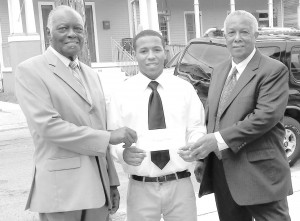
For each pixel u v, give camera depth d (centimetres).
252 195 299
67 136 264
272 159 300
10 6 1748
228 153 306
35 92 266
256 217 315
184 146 295
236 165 303
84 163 275
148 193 303
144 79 304
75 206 269
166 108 301
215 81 334
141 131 299
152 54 296
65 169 271
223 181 333
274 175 301
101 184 283
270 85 291
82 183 272
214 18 2320
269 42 645
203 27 2306
